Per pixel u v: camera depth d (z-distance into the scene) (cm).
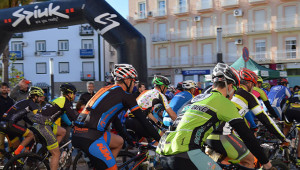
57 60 4716
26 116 625
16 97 775
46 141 511
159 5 3959
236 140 355
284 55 3322
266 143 416
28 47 4722
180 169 264
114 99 349
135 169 440
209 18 3688
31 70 4719
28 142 557
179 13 3797
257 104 372
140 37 969
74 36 4706
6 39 1036
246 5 3484
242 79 403
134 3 4097
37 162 507
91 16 965
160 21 3947
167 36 3891
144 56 977
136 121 495
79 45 4712
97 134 345
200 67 3716
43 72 4731
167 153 274
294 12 3272
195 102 285
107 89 358
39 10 985
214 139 355
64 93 539
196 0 3728
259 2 3391
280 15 3334
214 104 272
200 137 271
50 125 521
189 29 3788
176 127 288
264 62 3409
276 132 366
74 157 510
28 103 553
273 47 3381
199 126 270
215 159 360
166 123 569
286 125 627
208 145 362
